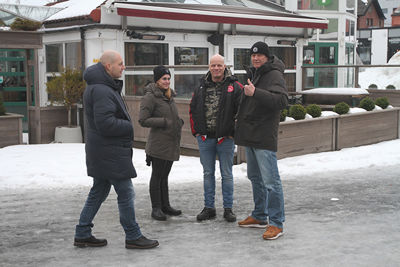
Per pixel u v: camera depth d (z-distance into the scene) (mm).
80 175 7555
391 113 11352
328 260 4059
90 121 4266
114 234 4922
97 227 5164
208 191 5457
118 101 4254
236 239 4707
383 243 4488
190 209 5875
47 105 12164
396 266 3902
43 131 11023
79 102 11312
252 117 4727
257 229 5051
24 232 4969
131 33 10883
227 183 5387
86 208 4480
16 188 6859
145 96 5461
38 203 6102
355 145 10414
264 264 3996
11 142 10422
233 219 5340
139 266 4008
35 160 8641
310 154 9367
